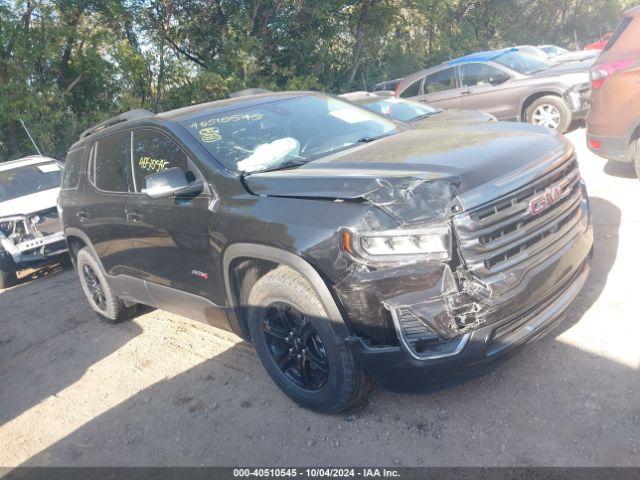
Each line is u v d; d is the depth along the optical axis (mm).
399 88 12305
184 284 4234
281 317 3488
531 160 3266
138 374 4629
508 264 3031
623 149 6219
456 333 2926
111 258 5051
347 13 21766
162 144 4281
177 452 3514
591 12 37688
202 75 18234
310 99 4828
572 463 2732
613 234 5160
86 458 3662
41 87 15414
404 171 3131
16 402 4680
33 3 15172
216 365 4484
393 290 2910
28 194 8758
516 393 3328
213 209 3680
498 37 33250
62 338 5832
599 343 3607
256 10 19141
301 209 3184
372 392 3637
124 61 16703
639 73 5859
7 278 8203
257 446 3396
